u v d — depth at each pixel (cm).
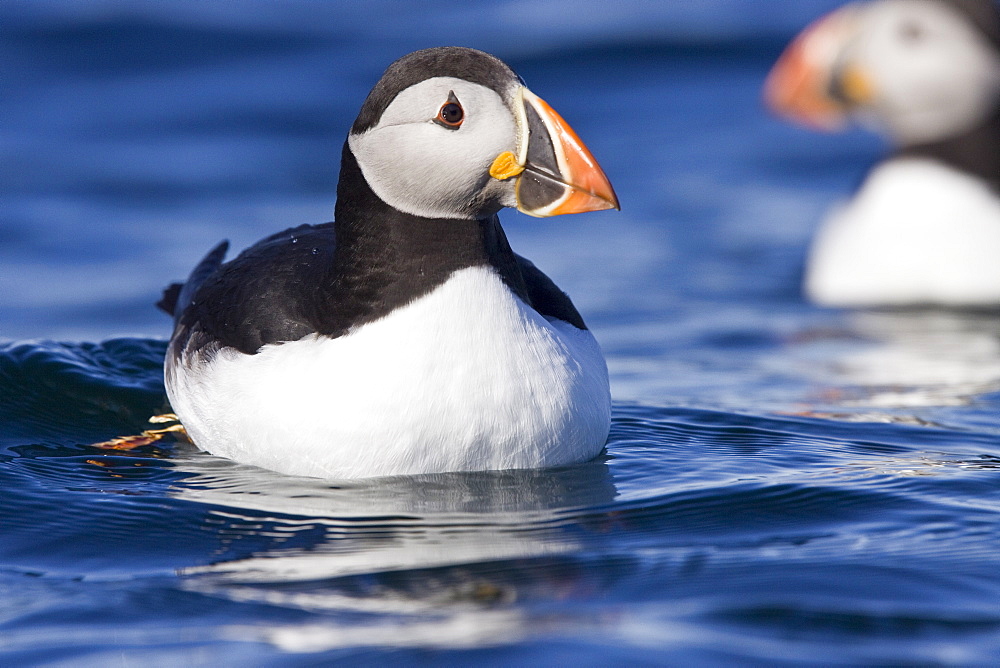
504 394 737
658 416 945
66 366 984
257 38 2377
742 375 1109
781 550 660
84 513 727
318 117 2047
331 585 621
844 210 1494
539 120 716
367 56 2303
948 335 1270
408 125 714
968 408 984
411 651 545
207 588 621
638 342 1228
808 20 2481
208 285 895
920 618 573
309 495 743
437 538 680
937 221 1413
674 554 655
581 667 528
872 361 1160
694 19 2492
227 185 1747
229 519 713
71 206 1652
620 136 2020
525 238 1614
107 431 902
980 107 1453
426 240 730
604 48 2348
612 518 711
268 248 878
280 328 771
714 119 2089
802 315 1359
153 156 1867
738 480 779
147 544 684
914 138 1486
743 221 1680
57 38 2314
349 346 739
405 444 735
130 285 1375
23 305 1310
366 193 735
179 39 2353
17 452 847
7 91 2116
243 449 782
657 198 1770
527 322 753
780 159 1942
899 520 707
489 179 722
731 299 1402
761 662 532
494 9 2548
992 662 532
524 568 637
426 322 729
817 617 573
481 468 752
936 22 1459
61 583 634
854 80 1523
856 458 841
